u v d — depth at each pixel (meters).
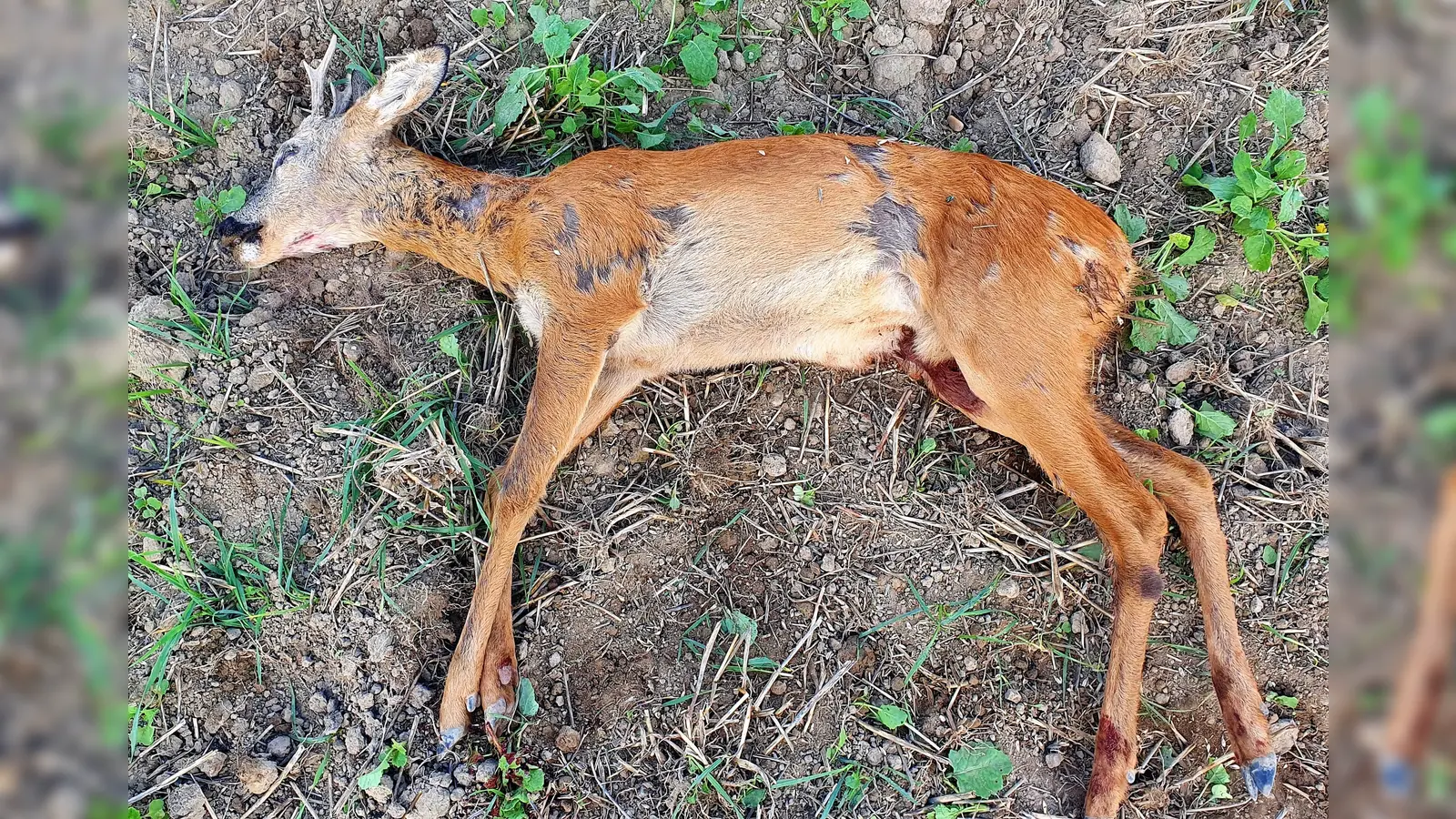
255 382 1.93
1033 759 1.89
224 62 1.99
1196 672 1.89
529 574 1.93
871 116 2.03
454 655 1.86
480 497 1.94
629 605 1.92
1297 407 1.94
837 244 1.86
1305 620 1.89
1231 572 1.91
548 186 1.88
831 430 1.97
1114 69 1.99
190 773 1.83
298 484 1.92
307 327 1.96
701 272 1.87
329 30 2.01
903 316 1.89
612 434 1.97
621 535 1.93
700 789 1.86
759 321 1.90
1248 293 1.96
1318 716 1.88
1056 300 1.82
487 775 1.85
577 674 1.90
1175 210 1.98
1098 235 1.85
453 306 1.98
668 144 2.02
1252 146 1.98
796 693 1.90
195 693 1.85
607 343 1.87
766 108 2.02
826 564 1.93
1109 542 1.84
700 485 1.96
